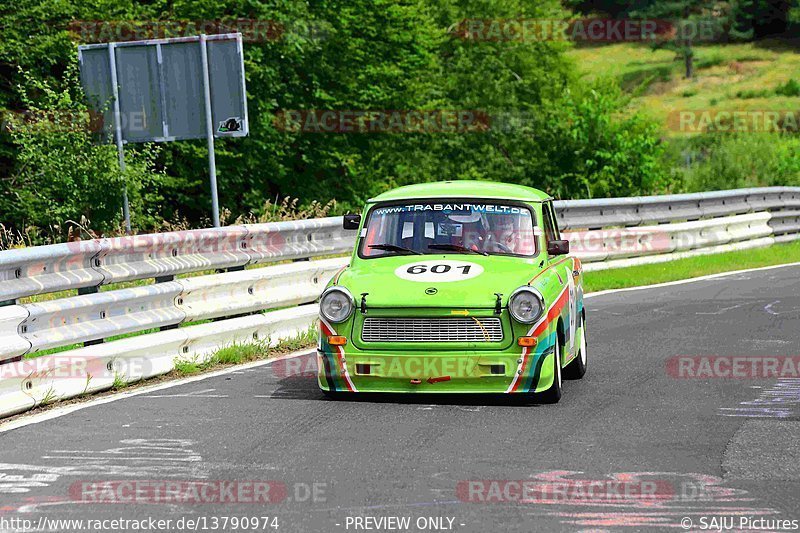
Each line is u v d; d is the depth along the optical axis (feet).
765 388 116.37
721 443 91.50
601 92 508.53
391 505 73.15
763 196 296.51
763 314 173.58
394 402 108.68
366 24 414.41
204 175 371.76
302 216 255.29
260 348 136.98
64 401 109.50
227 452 87.92
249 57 370.94
